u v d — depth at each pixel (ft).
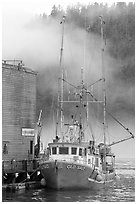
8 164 154.71
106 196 136.87
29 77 169.37
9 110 158.92
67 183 140.77
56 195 134.82
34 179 164.55
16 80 162.71
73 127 154.30
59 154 143.54
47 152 150.30
